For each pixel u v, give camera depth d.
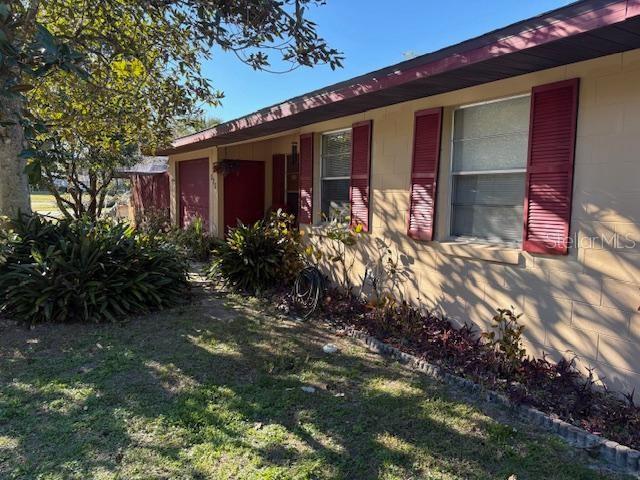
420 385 3.90
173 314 5.91
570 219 3.78
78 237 6.18
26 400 3.51
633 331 3.42
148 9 5.89
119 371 4.09
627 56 3.35
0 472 2.63
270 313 6.07
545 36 3.09
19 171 6.46
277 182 10.61
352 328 5.29
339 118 6.59
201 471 2.67
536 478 2.68
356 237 6.34
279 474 2.65
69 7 6.10
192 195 12.26
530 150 4.05
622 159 3.42
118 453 2.83
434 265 5.13
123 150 7.77
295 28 4.67
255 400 3.58
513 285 4.28
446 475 2.69
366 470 2.72
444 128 4.95
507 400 3.50
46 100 7.09
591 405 3.36
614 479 2.67
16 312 5.40
